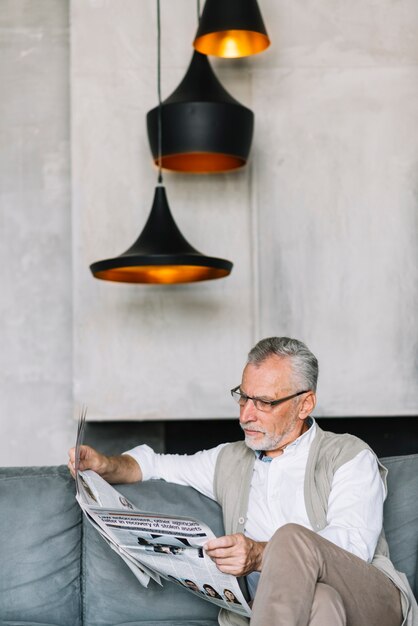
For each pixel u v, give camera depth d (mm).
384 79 3527
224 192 3504
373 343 3494
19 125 3893
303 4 3527
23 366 3887
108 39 3496
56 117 3902
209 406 3490
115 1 3502
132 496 2256
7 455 3879
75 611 2213
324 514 2119
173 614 2197
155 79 3500
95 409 3479
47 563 2199
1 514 2207
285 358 2180
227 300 3500
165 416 3482
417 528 2252
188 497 2283
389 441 3789
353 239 3504
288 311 3492
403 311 3500
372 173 3512
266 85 3520
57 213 3904
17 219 3891
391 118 3521
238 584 1964
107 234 3473
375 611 1910
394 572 2043
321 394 3492
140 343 3490
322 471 2162
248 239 3502
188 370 3492
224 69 3523
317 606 1723
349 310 3492
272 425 2154
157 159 3133
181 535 1840
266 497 2188
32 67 3896
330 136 3516
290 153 3512
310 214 3502
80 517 2268
